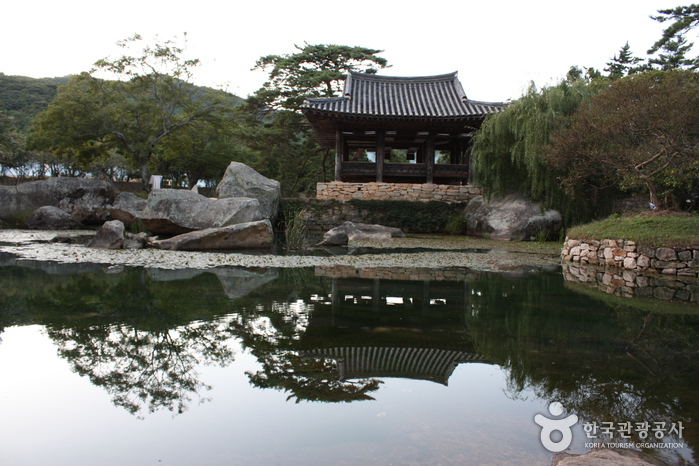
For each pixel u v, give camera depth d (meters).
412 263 7.52
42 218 13.46
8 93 48.69
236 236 9.52
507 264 7.72
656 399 2.18
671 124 7.65
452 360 2.73
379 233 12.89
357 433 1.83
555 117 12.27
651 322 3.75
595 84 12.95
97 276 5.58
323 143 21.56
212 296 4.46
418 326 3.49
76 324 3.37
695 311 4.22
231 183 13.91
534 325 3.59
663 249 6.98
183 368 2.54
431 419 1.97
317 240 12.70
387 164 17.78
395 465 1.59
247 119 26.28
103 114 21.72
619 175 10.08
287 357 2.74
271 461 1.61
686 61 18.03
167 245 8.94
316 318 3.68
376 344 3.01
